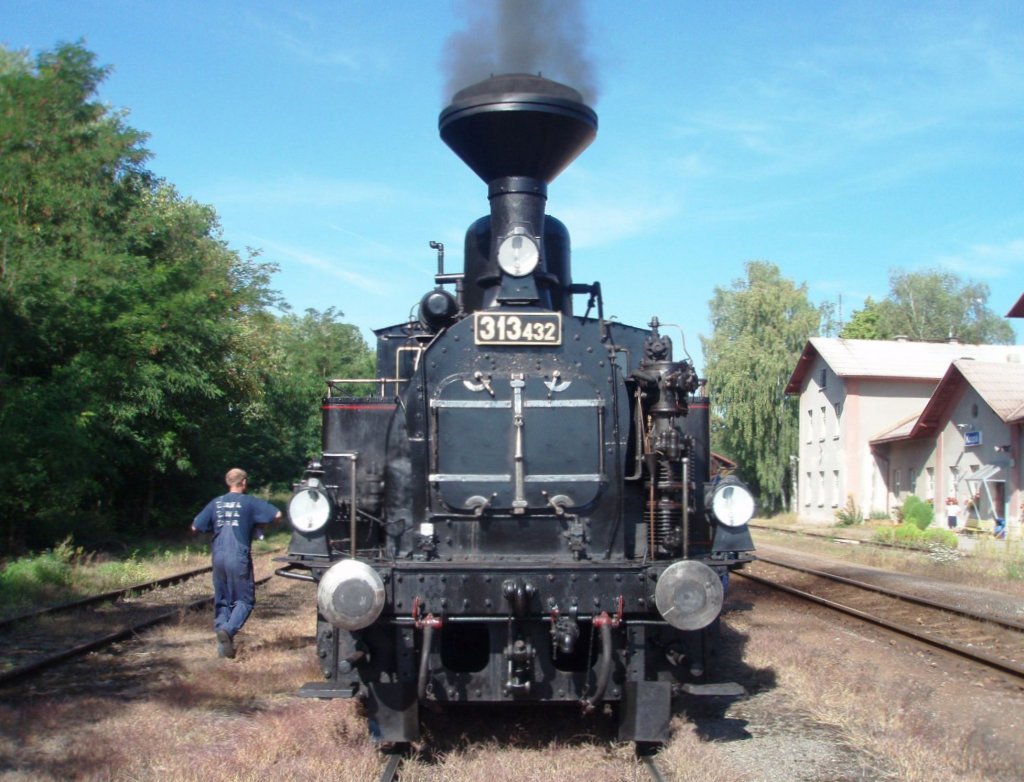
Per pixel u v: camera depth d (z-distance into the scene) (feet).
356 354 254.88
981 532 103.14
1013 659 33.06
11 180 61.93
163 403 74.28
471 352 22.15
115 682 27.81
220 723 23.47
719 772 18.90
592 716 23.27
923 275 253.44
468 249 26.17
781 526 141.08
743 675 28.84
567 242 26.86
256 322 107.55
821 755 20.59
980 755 20.44
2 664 30.27
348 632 21.79
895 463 139.95
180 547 77.66
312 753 20.35
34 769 19.63
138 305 65.87
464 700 20.36
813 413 159.94
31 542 66.95
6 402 57.77
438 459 21.81
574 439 21.86
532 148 24.72
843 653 33.01
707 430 24.47
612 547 21.95
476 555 21.76
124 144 68.18
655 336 22.36
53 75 65.67
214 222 109.09
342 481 23.58
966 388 113.91
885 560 71.97
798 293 168.45
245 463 145.69
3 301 57.93
